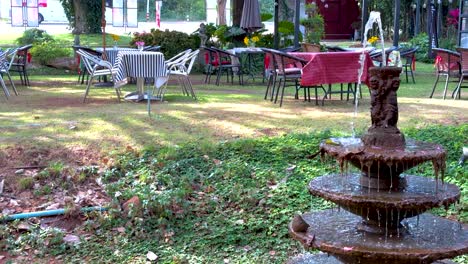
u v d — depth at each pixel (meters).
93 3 23.95
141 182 4.90
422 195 2.79
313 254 3.41
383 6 25.61
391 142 2.88
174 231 4.26
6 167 5.09
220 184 4.85
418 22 20.69
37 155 5.32
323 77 7.84
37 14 21.75
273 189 4.74
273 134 6.07
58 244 4.11
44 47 14.82
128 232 4.25
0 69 9.16
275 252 3.98
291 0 19.78
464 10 16.30
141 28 27.12
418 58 18.25
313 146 5.47
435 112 7.27
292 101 8.52
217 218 4.38
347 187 2.94
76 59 14.27
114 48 11.12
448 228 3.01
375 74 2.91
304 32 16.80
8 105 8.02
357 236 2.89
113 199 4.58
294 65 8.56
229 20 25.30
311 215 3.24
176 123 6.52
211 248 4.05
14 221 4.34
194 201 4.61
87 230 4.31
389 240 2.82
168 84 11.39
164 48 14.74
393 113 2.89
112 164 5.17
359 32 28.23
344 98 8.91
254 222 4.29
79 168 5.09
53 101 8.53
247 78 13.15
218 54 11.95
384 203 2.73
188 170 5.07
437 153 2.80
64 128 6.15
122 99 8.73
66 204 4.54
